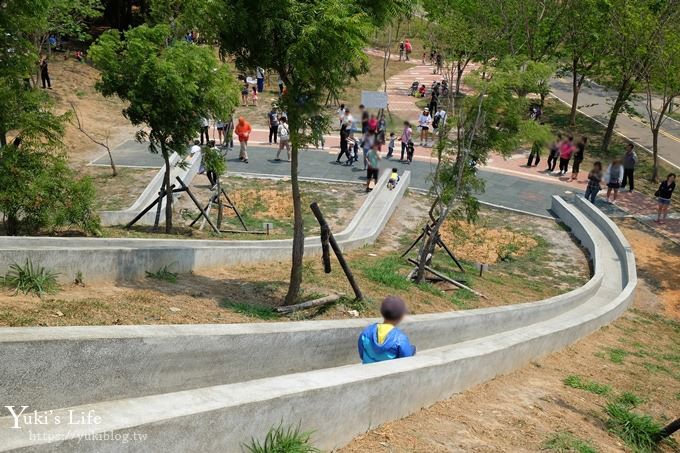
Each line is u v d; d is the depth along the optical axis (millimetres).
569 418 7574
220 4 8961
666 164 30453
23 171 13336
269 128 32594
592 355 11938
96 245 11656
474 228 22359
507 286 16922
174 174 24516
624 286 18281
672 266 20156
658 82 26562
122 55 15508
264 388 4906
